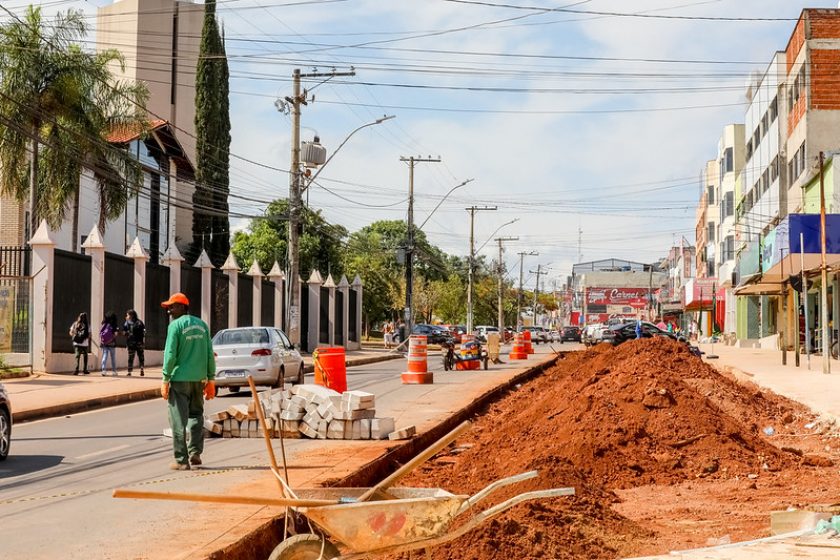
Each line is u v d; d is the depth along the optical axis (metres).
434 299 141.00
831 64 57.62
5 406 16.05
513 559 9.66
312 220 93.56
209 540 9.33
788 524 10.97
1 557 8.81
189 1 101.62
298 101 46.97
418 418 21.89
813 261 46.12
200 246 75.12
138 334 36.88
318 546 7.68
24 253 37.00
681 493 14.28
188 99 102.19
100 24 99.12
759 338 78.56
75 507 11.38
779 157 66.12
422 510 7.61
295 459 15.06
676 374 25.48
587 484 12.90
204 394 14.74
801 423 23.33
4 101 43.91
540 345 108.12
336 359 24.55
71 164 46.03
